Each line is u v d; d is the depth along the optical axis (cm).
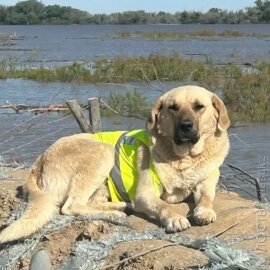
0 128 524
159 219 227
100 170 243
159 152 236
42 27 6281
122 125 596
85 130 328
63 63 1466
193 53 1748
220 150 238
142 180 238
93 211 236
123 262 206
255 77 820
